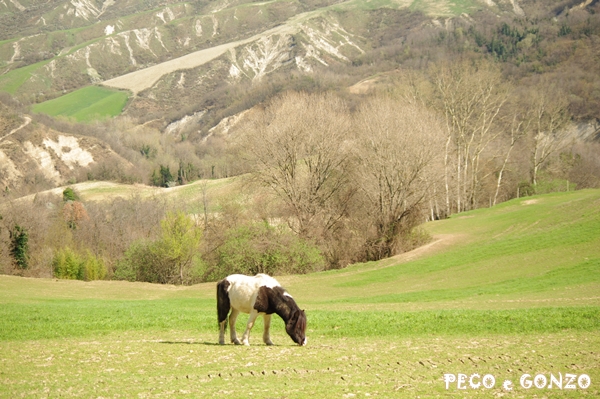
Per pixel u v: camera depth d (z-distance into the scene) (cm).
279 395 1167
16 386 1212
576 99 13538
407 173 5672
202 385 1245
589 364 1420
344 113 6962
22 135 17275
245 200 6588
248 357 1528
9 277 4650
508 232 5197
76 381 1266
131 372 1366
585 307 2327
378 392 1188
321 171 6359
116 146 18688
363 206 6169
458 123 8256
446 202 7675
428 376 1320
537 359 1483
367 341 1853
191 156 18038
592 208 4978
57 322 2300
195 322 2312
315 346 1730
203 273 6169
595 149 11694
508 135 10188
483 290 3406
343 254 5822
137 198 10050
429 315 2292
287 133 6200
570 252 3938
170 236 6222
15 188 14712
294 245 5494
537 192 9012
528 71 17588
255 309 1722
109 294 4181
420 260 4788
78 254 7556
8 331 2048
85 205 10394
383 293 3841
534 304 2697
